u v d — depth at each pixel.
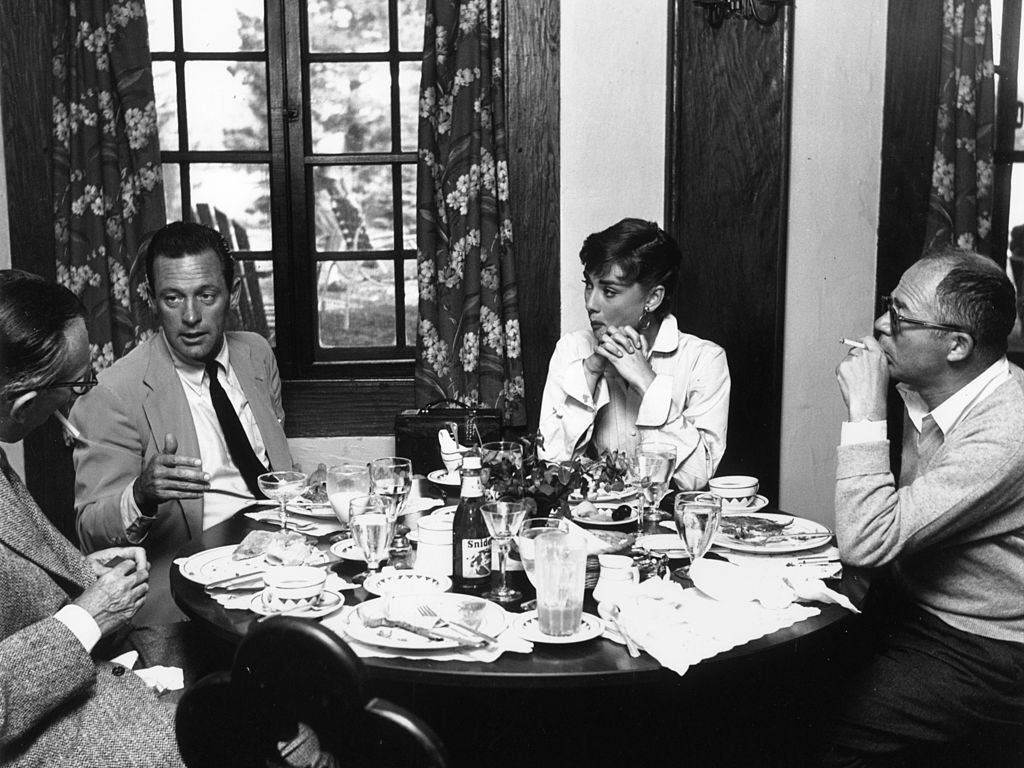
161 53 3.44
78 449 2.40
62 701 1.52
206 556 1.94
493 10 3.33
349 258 3.59
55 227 3.28
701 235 3.49
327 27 3.50
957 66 3.45
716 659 1.49
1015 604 1.90
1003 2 3.61
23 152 3.28
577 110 3.44
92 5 3.21
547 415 2.79
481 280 3.40
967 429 1.87
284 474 2.10
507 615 1.62
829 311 3.64
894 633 2.02
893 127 3.56
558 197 3.45
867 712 1.87
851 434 1.89
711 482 2.36
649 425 2.58
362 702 1.08
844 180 3.58
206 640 2.08
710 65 3.43
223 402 2.55
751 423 3.57
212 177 3.53
